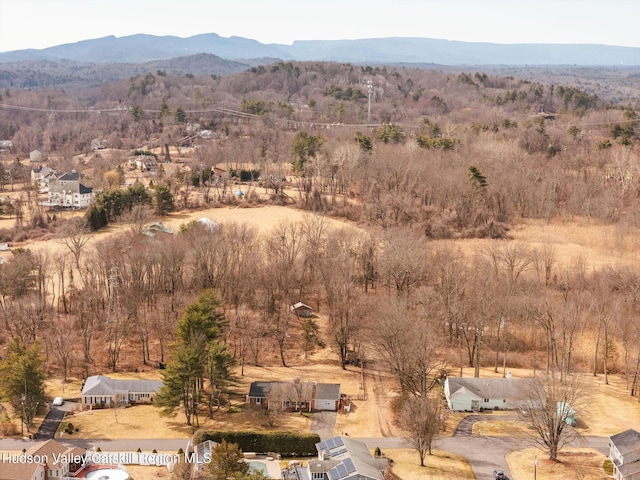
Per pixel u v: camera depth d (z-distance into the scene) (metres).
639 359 137.75
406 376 127.88
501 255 189.12
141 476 105.31
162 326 156.62
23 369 122.38
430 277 175.00
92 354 149.88
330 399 129.38
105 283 176.50
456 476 107.44
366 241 189.62
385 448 116.56
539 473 108.75
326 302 176.25
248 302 171.38
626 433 113.25
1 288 169.62
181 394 123.19
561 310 154.12
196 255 175.12
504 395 131.75
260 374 142.75
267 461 111.06
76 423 123.19
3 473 99.94
